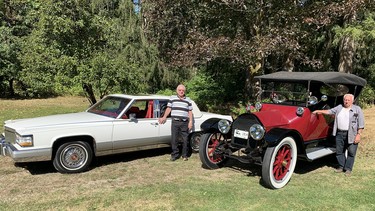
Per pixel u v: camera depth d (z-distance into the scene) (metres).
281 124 6.09
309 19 9.75
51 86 10.20
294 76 6.77
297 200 5.12
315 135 6.72
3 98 20.45
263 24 11.19
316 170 6.81
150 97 7.38
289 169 5.94
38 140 5.88
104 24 10.80
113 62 10.34
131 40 19.20
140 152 7.99
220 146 6.49
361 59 16.86
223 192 5.39
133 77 10.74
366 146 8.65
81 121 6.38
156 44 18.88
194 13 11.97
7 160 7.05
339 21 14.91
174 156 7.26
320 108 6.89
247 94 14.39
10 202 4.93
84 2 10.27
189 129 7.26
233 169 6.77
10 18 20.50
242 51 9.85
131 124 6.87
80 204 4.88
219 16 11.45
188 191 5.40
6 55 18.56
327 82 6.36
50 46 10.21
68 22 9.69
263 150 5.88
